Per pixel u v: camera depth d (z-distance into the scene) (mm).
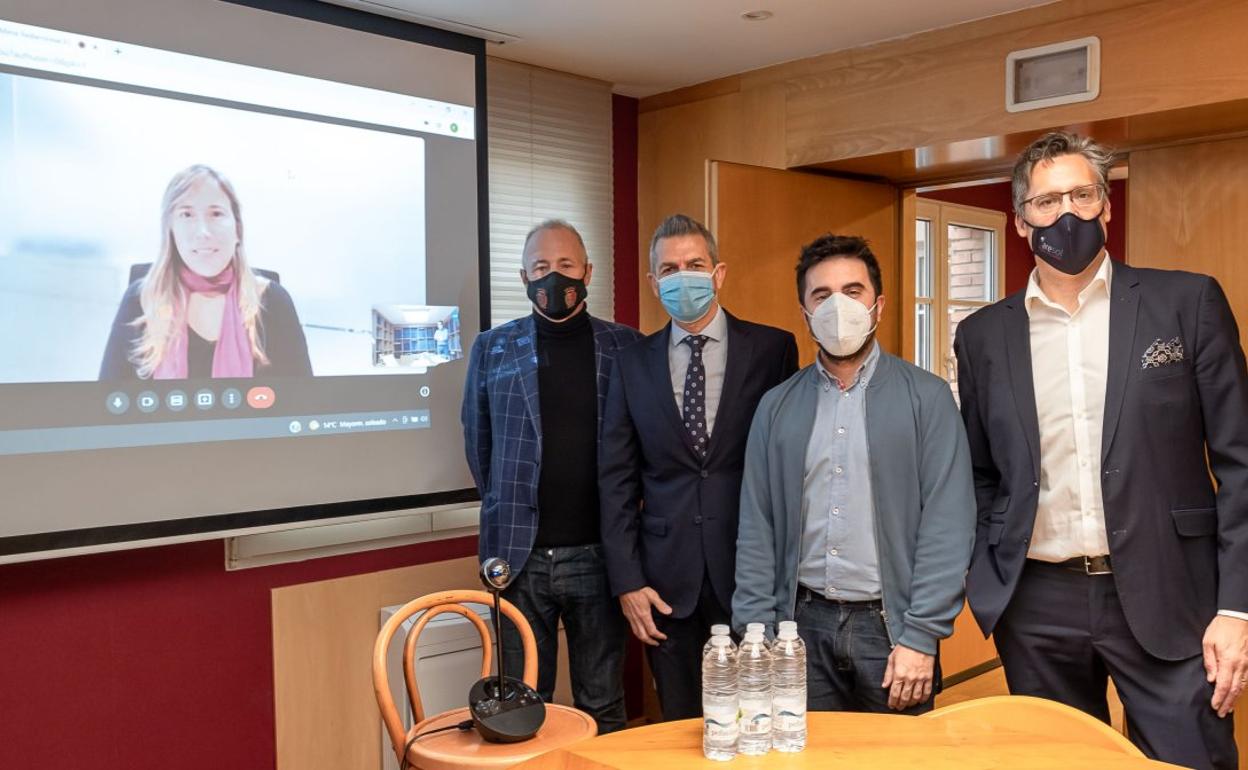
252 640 2891
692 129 3812
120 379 2549
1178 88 2654
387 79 3061
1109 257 2006
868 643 2064
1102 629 1951
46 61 2439
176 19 2650
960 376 2184
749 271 3344
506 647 2637
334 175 2957
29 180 2410
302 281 2895
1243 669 1824
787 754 1524
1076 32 2824
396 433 3090
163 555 2727
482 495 2830
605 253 3873
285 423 2848
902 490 2064
